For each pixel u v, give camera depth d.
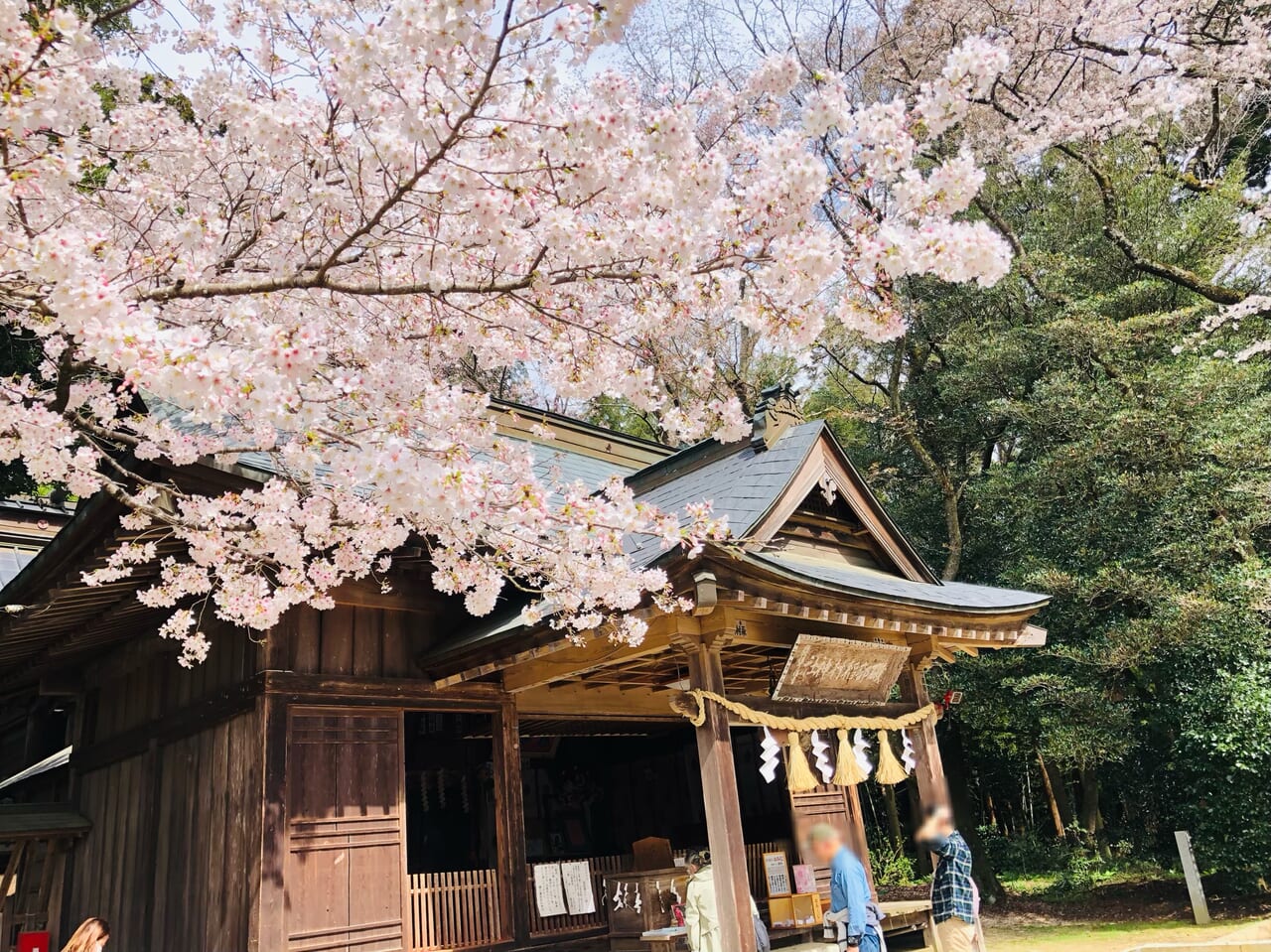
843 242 3.34
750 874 8.77
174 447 4.42
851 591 6.20
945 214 3.12
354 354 4.60
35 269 2.68
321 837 6.32
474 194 3.38
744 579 5.64
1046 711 11.05
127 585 6.36
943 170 3.04
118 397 4.42
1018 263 13.91
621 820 11.52
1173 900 10.62
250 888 5.97
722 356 17.41
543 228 3.61
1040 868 13.88
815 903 8.17
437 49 2.99
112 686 8.93
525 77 3.04
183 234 4.03
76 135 3.61
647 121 3.04
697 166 3.18
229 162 4.59
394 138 3.33
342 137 3.85
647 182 3.25
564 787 11.41
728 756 5.88
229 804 6.48
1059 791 15.72
